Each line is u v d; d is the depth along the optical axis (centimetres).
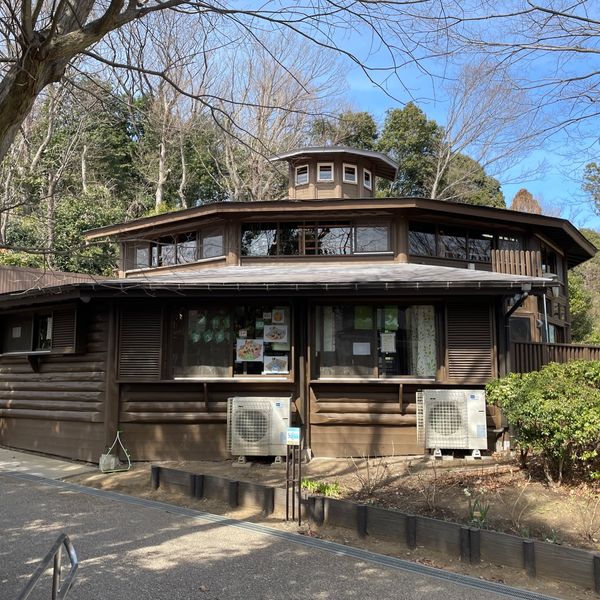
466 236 1280
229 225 1231
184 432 877
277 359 891
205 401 873
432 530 486
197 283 812
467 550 462
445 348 879
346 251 1200
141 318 888
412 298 890
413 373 890
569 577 421
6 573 430
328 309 905
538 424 642
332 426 877
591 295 2891
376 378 881
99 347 898
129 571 436
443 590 405
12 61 442
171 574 430
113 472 809
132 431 875
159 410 877
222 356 895
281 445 827
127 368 876
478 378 869
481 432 818
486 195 3119
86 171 2216
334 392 881
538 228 1360
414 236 1220
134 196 2467
